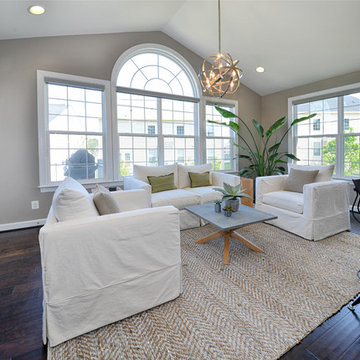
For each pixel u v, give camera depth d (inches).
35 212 124.0
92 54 133.8
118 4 110.3
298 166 133.4
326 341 48.2
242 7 119.5
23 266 82.5
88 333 50.8
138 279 55.5
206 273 75.1
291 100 180.2
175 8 130.6
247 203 153.9
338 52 131.6
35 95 120.2
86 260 49.3
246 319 54.3
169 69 164.9
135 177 130.7
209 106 181.0
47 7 96.0
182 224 116.0
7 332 52.0
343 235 107.9
